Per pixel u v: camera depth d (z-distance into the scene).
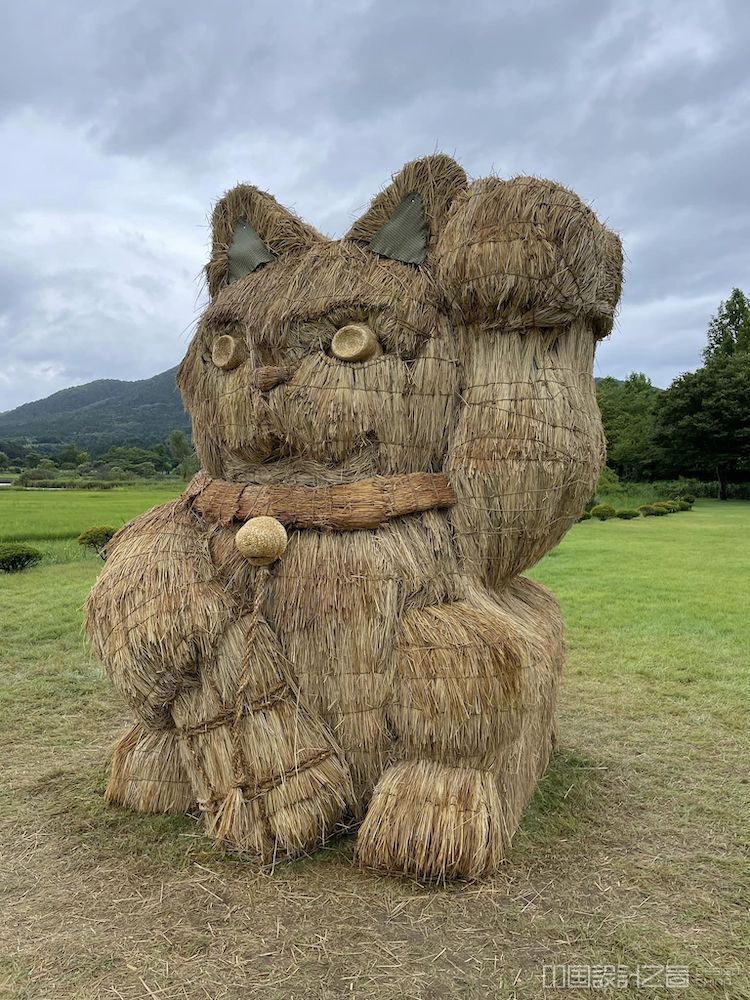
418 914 2.78
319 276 3.30
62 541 16.58
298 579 3.13
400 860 2.97
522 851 3.28
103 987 2.40
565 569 13.26
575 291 3.00
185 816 3.58
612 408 51.41
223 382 3.48
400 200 3.33
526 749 3.54
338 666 3.06
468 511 3.18
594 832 3.55
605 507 27.28
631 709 5.63
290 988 2.40
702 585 11.42
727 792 4.09
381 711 3.06
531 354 3.12
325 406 3.16
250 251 3.65
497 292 2.96
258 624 3.12
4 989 2.38
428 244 3.30
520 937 2.68
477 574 3.24
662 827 3.64
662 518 27.52
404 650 3.00
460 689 2.91
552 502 3.12
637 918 2.84
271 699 3.10
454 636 2.98
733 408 40.50
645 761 4.54
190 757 3.27
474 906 2.84
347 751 3.13
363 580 3.06
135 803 3.69
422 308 3.21
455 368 3.25
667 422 44.38
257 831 3.10
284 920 2.75
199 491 3.64
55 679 6.39
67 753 4.67
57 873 3.12
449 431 3.27
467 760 3.00
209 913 2.80
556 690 4.14
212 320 3.54
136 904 2.88
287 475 3.38
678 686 6.25
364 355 3.15
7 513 23.23
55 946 2.62
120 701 5.80
